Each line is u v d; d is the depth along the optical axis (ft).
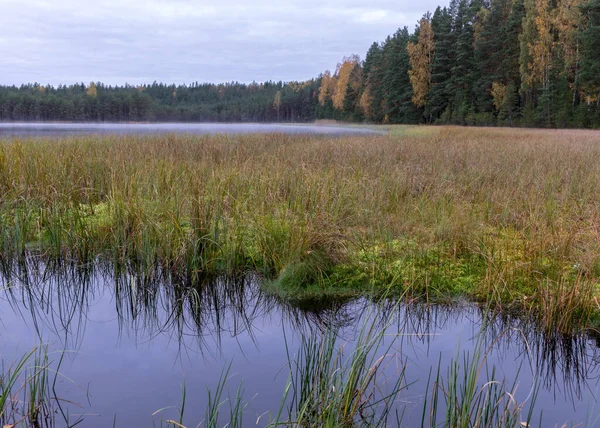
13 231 18.79
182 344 12.80
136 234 18.15
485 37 155.94
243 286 16.74
